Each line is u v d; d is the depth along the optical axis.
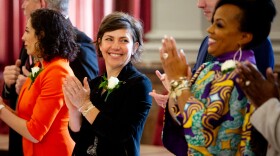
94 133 3.55
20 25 6.73
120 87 3.55
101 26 3.72
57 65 3.92
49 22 3.97
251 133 2.61
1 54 6.61
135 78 3.57
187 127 2.66
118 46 3.63
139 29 3.78
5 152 5.53
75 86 3.47
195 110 2.64
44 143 3.94
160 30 7.36
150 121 6.09
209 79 2.74
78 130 3.59
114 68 3.66
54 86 3.86
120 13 3.75
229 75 2.66
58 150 3.94
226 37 2.71
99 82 3.72
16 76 4.56
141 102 3.52
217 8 2.75
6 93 4.64
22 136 4.04
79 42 4.51
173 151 2.93
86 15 7.05
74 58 4.12
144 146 5.27
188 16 7.24
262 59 3.20
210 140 2.62
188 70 2.85
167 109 2.93
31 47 4.02
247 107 2.62
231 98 2.63
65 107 3.94
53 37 3.96
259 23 2.70
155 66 7.00
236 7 2.69
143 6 7.42
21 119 3.90
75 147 3.61
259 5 2.69
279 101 2.59
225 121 2.63
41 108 3.85
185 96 2.75
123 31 3.66
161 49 2.87
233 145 2.66
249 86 2.53
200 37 7.15
